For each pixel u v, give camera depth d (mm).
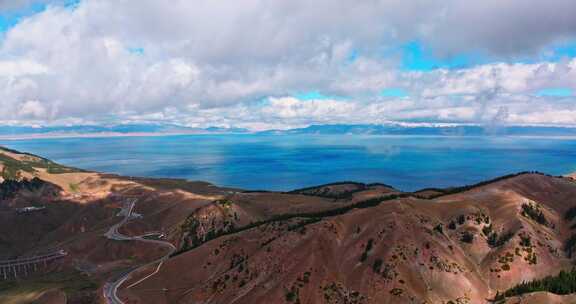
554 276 170000
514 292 158250
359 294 168625
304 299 170375
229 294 183500
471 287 171250
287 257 191500
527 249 185000
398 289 166000
